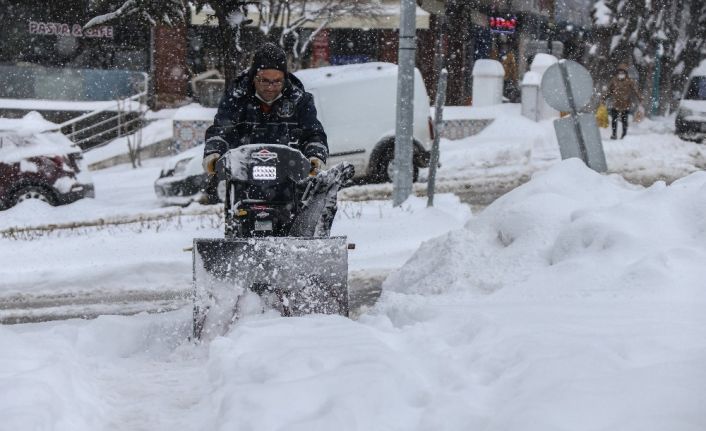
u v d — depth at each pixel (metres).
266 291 10.29
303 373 7.38
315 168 11.24
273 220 10.86
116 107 48.19
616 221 12.18
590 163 18.47
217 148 11.32
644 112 66.25
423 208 24.09
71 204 28.86
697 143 47.62
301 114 11.59
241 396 6.79
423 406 6.71
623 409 5.97
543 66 51.84
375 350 7.83
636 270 10.88
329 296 10.34
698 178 12.96
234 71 32.00
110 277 17.78
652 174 34.22
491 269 12.94
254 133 11.48
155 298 16.03
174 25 33.78
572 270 11.52
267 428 6.23
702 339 7.74
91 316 14.75
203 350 10.11
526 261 12.85
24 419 6.31
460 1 60.16
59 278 17.86
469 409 6.34
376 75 31.44
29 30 49.28
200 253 10.23
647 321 8.67
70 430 6.80
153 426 7.32
